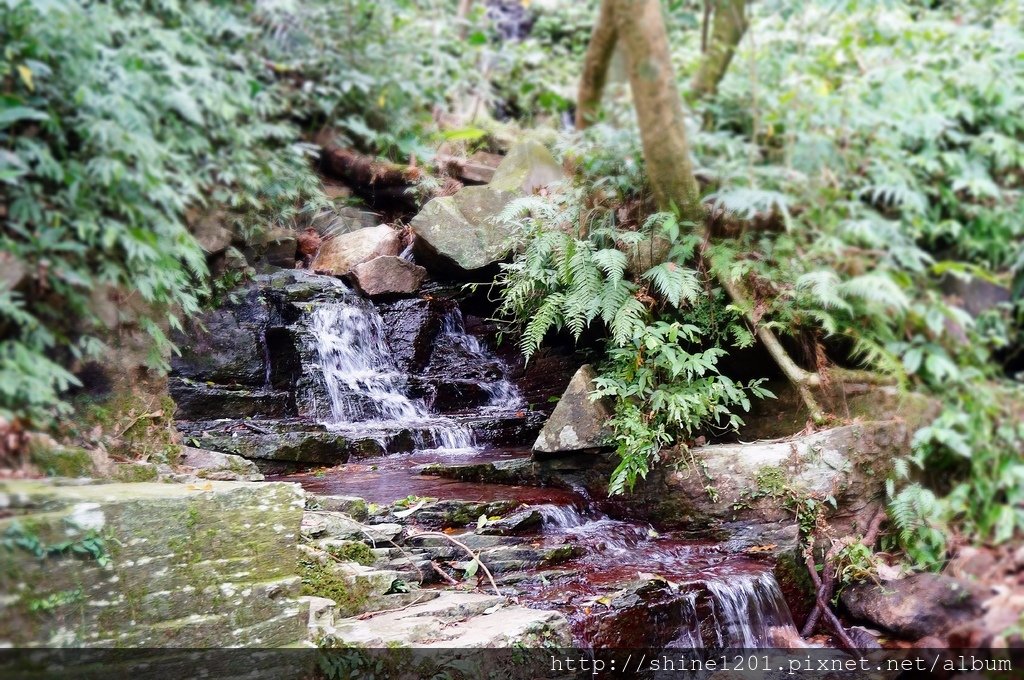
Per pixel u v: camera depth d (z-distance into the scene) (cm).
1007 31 581
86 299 380
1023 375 449
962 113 543
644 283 491
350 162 739
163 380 425
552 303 479
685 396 443
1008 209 495
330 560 321
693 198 487
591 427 466
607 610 332
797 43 625
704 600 358
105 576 242
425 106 795
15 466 306
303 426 521
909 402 438
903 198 485
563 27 1020
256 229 631
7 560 224
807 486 419
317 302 616
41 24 429
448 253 623
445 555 373
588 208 511
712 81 627
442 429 563
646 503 455
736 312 464
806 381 455
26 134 408
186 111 554
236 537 274
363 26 766
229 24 691
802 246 479
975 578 376
